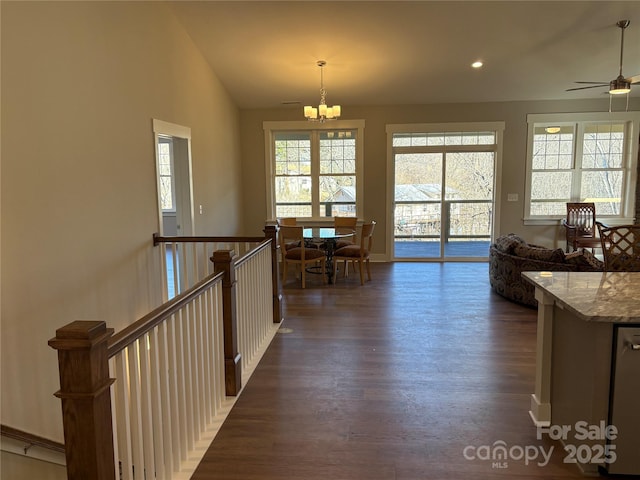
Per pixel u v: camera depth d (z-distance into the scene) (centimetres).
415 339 376
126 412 155
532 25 475
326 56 552
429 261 746
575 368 207
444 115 710
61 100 294
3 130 245
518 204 717
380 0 435
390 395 277
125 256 375
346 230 636
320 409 261
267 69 590
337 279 617
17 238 254
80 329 128
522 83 632
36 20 271
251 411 259
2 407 243
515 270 477
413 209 748
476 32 491
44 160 277
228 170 670
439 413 254
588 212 691
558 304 211
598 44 516
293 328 408
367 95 678
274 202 764
